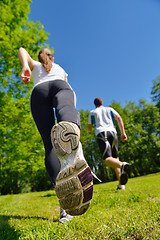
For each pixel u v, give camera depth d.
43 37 9.58
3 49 8.55
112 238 1.10
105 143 4.16
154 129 30.17
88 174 1.02
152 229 1.14
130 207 2.14
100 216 1.72
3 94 8.41
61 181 1.04
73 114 1.22
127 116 31.45
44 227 1.51
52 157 1.66
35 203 4.13
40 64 1.90
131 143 27.80
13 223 1.85
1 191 28.02
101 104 4.83
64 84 1.74
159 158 28.92
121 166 3.77
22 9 9.78
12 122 8.92
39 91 1.72
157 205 1.97
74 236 1.20
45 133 1.74
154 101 32.75
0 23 8.83
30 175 27.11
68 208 1.07
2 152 8.89
